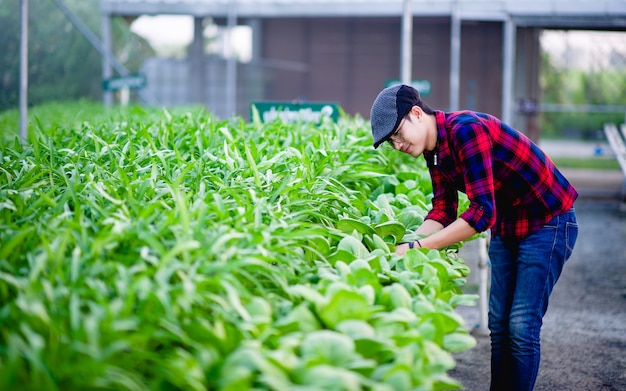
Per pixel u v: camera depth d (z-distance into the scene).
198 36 19.61
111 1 18.31
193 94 19.80
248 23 20.19
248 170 3.62
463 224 3.26
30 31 12.60
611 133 12.32
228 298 2.22
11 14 12.44
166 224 2.53
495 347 3.89
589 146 25.22
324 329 2.29
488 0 14.55
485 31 16.78
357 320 2.22
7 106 11.91
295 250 2.74
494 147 3.47
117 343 1.87
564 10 14.41
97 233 2.56
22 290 2.22
